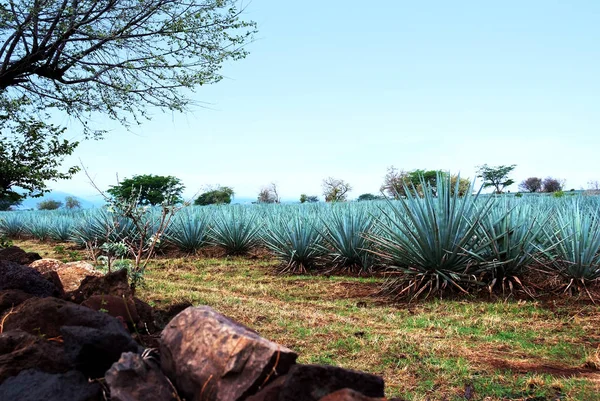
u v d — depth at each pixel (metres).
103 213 15.93
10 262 3.85
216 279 10.20
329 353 4.92
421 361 4.74
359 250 10.71
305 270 10.98
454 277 7.81
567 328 6.07
